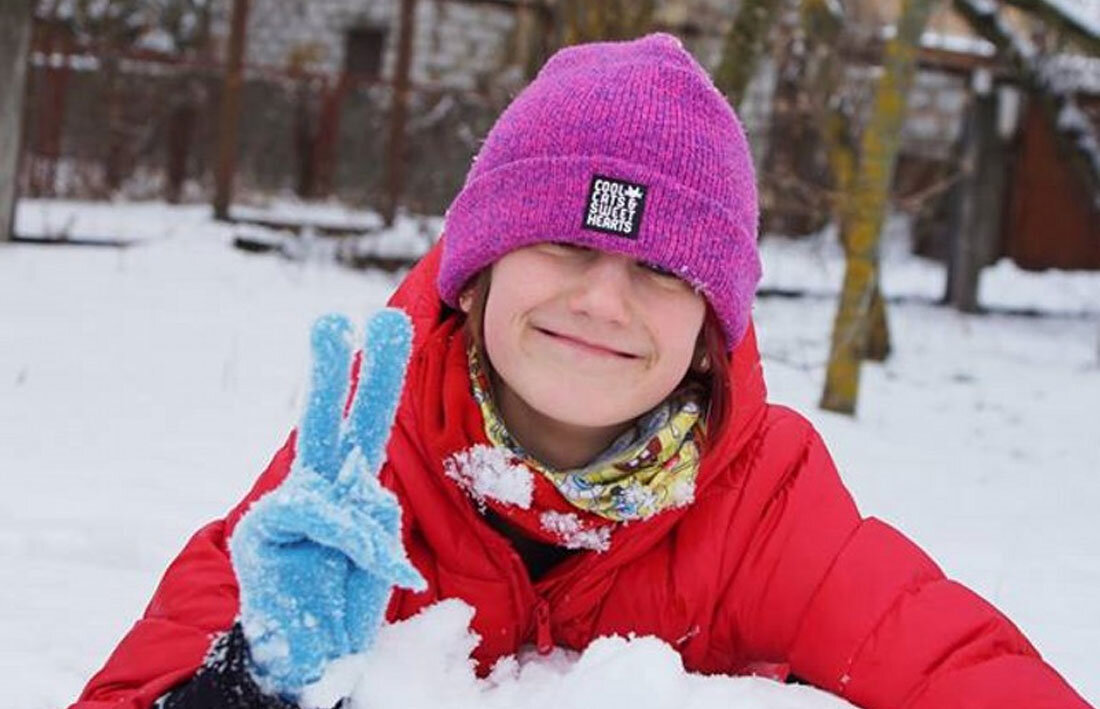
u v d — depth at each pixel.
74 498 4.06
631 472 1.85
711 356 1.88
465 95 13.73
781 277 13.32
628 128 1.77
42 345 6.76
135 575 3.46
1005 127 12.80
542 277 1.75
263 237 11.59
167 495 4.22
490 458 1.86
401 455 1.92
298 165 15.50
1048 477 6.26
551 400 1.76
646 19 7.18
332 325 1.54
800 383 8.10
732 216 1.80
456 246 1.87
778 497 2.01
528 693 1.71
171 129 14.73
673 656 1.67
